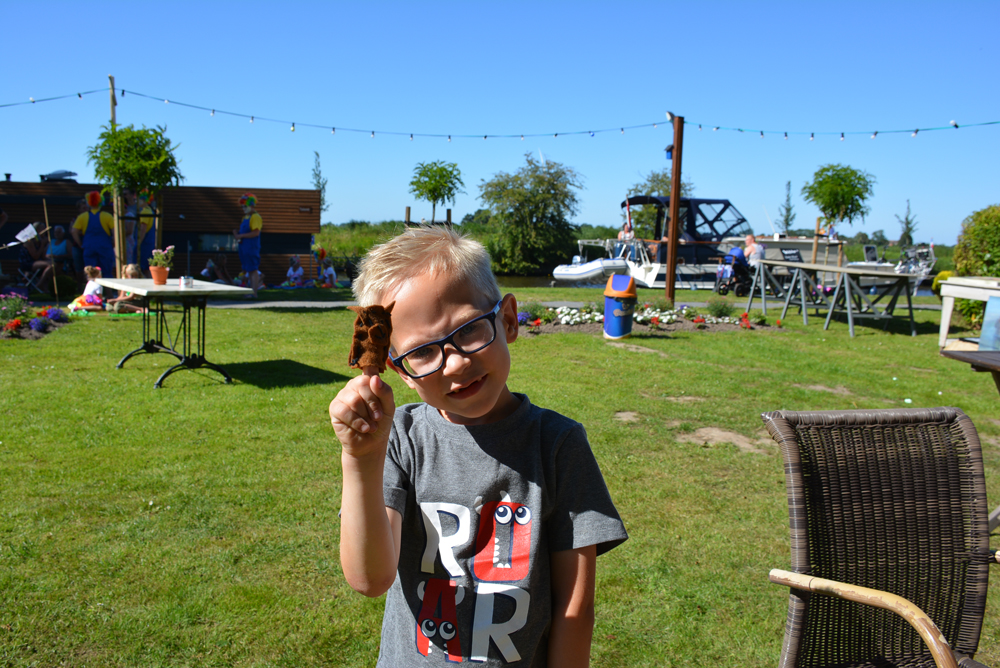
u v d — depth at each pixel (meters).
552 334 10.96
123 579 3.10
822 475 1.85
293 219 23.86
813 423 1.90
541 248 42.72
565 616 1.30
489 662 1.28
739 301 19.00
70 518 3.69
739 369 8.45
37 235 16.17
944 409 1.99
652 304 13.37
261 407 6.01
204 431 5.28
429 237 1.26
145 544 3.43
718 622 2.91
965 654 1.84
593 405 6.39
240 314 13.02
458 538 1.31
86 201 16.48
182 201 22.88
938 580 1.87
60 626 2.74
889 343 11.20
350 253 33.44
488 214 44.88
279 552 3.39
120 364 7.58
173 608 2.88
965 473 1.93
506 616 1.28
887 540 1.86
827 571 1.81
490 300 1.24
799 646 1.75
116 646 2.64
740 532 3.77
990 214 12.99
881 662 1.83
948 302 10.46
